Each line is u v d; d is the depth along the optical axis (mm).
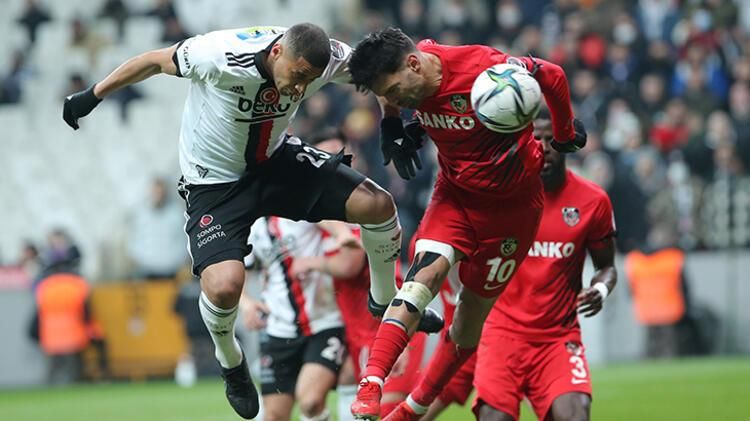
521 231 20562
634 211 52500
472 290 21031
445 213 20359
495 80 18766
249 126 20094
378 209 20797
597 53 59562
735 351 52844
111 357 50906
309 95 20484
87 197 63531
